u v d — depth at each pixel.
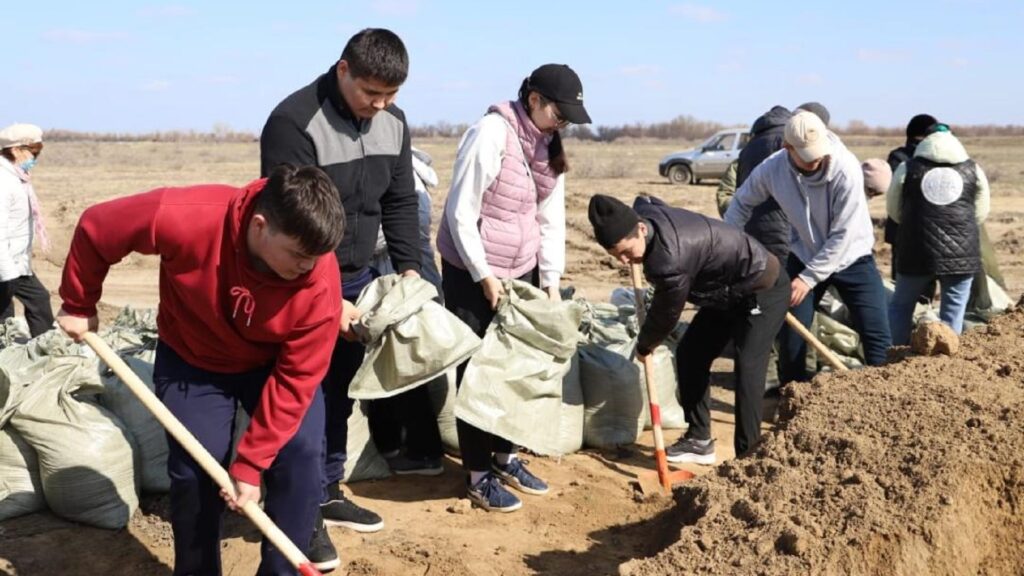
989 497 3.84
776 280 5.17
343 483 5.17
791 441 4.27
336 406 4.48
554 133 4.98
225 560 4.25
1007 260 13.36
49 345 4.77
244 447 3.29
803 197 5.88
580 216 18.06
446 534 4.59
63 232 14.95
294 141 4.05
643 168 34.56
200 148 59.22
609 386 5.82
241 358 3.43
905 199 6.89
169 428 3.32
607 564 4.34
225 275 3.15
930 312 7.62
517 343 4.96
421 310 4.47
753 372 5.25
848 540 3.62
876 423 4.21
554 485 5.27
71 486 4.40
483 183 4.74
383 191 4.42
